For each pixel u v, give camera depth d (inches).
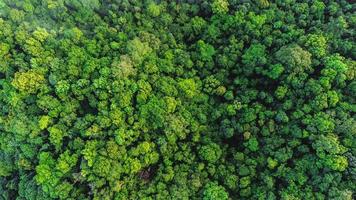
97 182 1434.5
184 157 1574.8
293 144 1518.2
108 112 1501.0
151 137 1555.1
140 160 1513.3
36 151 1498.5
